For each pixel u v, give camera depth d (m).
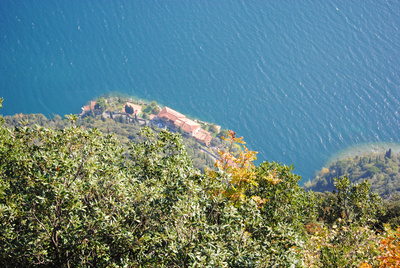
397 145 195.50
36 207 14.03
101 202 14.58
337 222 27.42
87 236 13.44
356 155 189.75
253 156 19.81
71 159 16.45
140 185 16.06
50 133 19.88
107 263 13.54
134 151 22.53
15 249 13.79
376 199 28.81
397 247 16.70
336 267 18.31
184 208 13.52
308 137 198.12
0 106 24.42
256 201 18.66
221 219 14.64
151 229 14.86
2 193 15.98
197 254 12.05
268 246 14.73
